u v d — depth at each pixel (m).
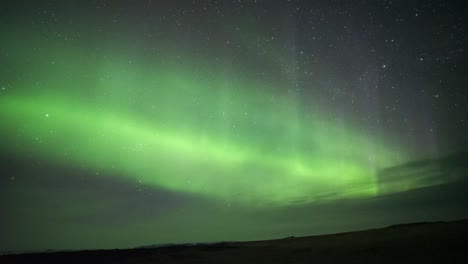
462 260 13.83
